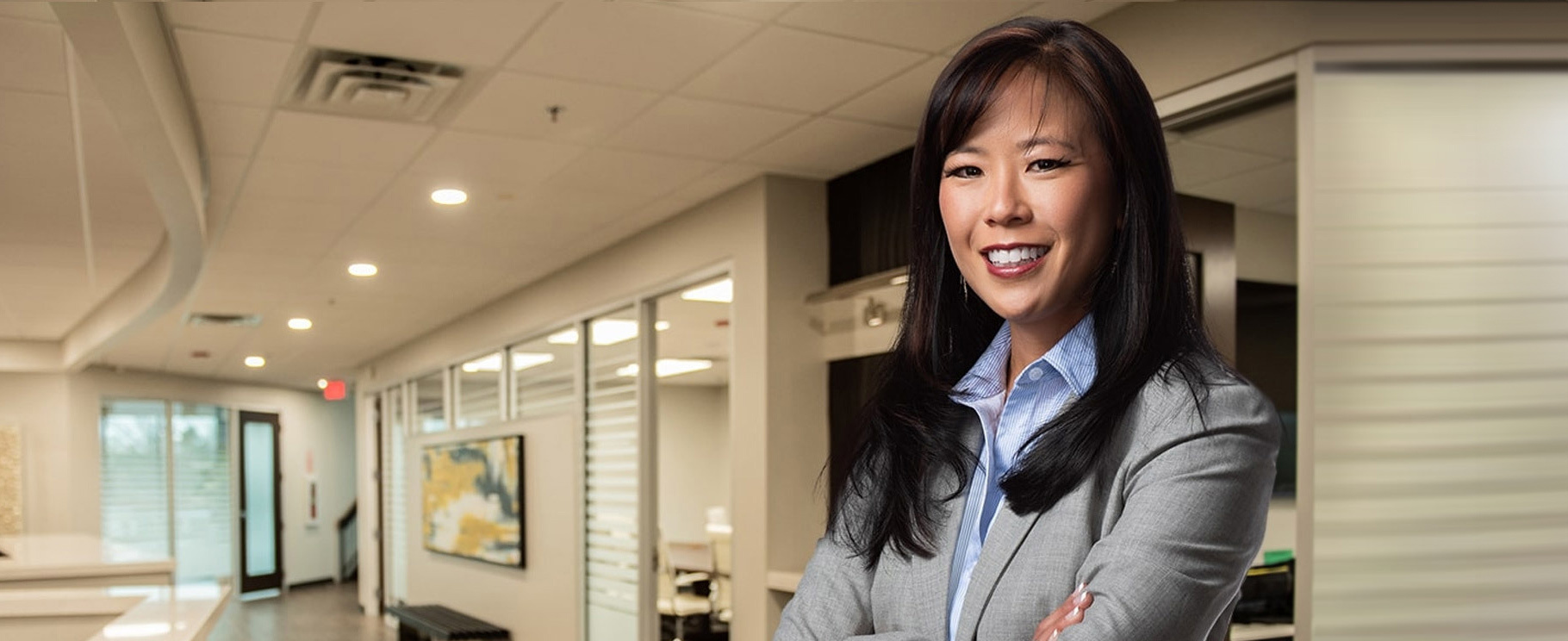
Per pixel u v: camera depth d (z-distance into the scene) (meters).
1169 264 0.86
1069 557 0.83
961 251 0.89
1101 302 0.87
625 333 6.54
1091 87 0.84
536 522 7.65
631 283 6.36
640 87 3.90
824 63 3.70
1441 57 2.81
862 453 1.01
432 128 4.31
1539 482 2.84
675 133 4.43
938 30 3.44
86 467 12.20
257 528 15.08
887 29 3.43
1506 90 2.86
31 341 11.35
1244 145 3.53
